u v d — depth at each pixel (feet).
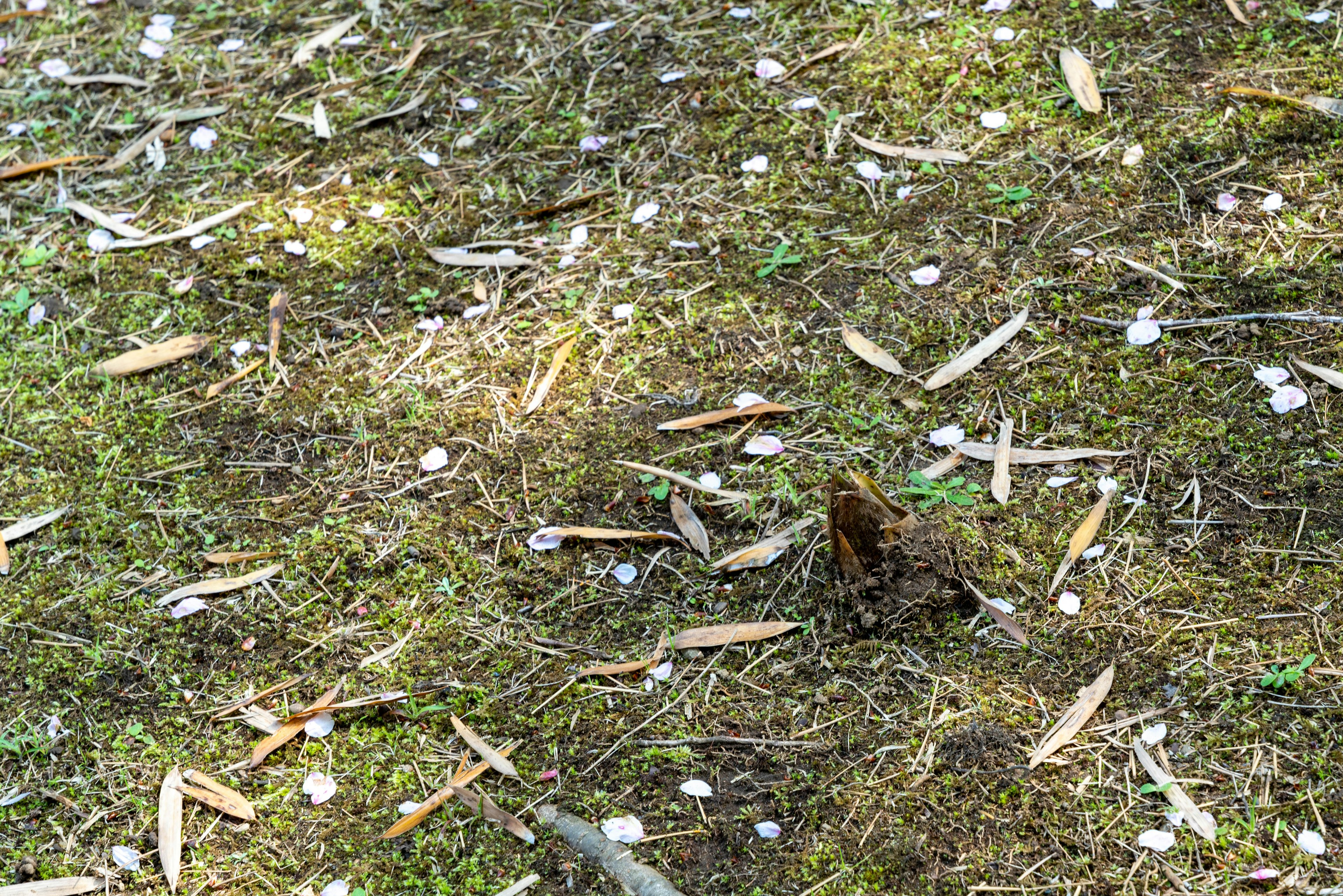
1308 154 10.49
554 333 10.53
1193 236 10.05
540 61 13.30
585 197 11.68
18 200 12.62
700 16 13.43
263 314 11.18
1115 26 12.10
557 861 7.18
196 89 13.67
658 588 8.57
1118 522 8.34
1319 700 7.17
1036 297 9.86
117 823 7.70
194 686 8.42
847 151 11.52
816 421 9.40
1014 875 6.73
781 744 7.55
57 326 11.30
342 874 7.28
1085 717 7.36
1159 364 9.21
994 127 11.33
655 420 9.66
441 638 8.48
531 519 9.14
